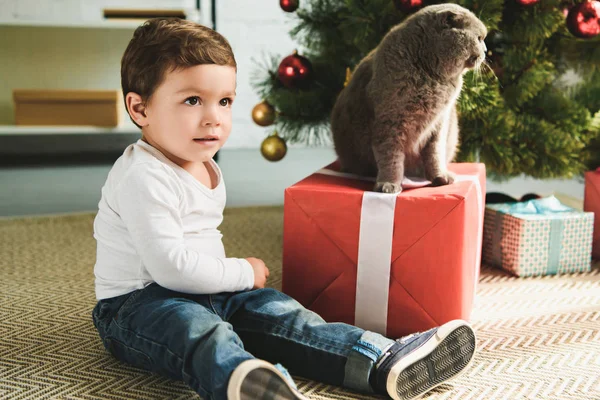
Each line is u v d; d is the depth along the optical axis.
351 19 1.48
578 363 0.94
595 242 1.49
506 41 1.49
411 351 0.81
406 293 1.00
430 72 1.02
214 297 0.89
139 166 0.87
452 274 0.98
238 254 1.52
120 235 0.89
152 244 0.84
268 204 2.06
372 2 1.43
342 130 1.18
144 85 0.87
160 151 0.92
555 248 1.35
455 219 0.96
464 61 1.01
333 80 1.69
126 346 0.87
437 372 0.83
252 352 0.90
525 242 1.33
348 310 1.05
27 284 1.29
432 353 0.82
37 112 2.56
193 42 0.86
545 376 0.90
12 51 2.81
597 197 1.47
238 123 3.07
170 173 0.88
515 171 1.60
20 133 2.64
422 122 1.06
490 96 1.36
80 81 2.90
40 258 1.48
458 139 1.48
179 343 0.78
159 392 0.85
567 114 1.52
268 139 1.76
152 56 0.86
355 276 1.03
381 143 1.07
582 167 1.60
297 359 0.87
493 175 1.78
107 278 0.91
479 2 1.36
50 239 1.64
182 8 2.69
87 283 1.30
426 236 0.97
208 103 0.87
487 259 1.43
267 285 1.30
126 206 0.85
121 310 0.87
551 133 1.48
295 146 3.12
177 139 0.88
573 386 0.87
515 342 1.02
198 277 0.85
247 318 0.90
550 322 1.10
